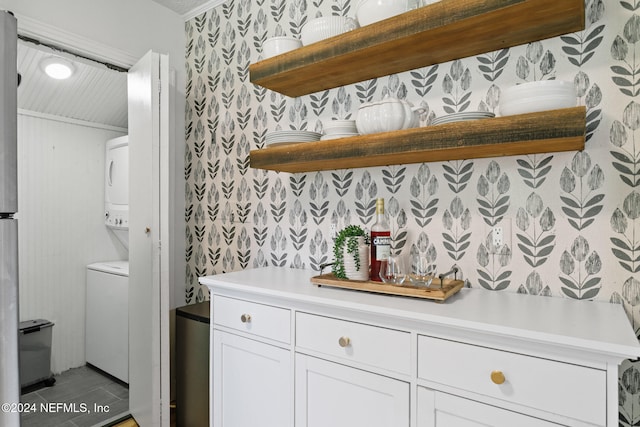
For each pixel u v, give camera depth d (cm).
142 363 204
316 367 130
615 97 122
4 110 97
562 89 109
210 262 242
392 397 114
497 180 142
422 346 108
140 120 208
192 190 254
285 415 139
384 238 142
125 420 221
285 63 160
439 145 121
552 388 90
